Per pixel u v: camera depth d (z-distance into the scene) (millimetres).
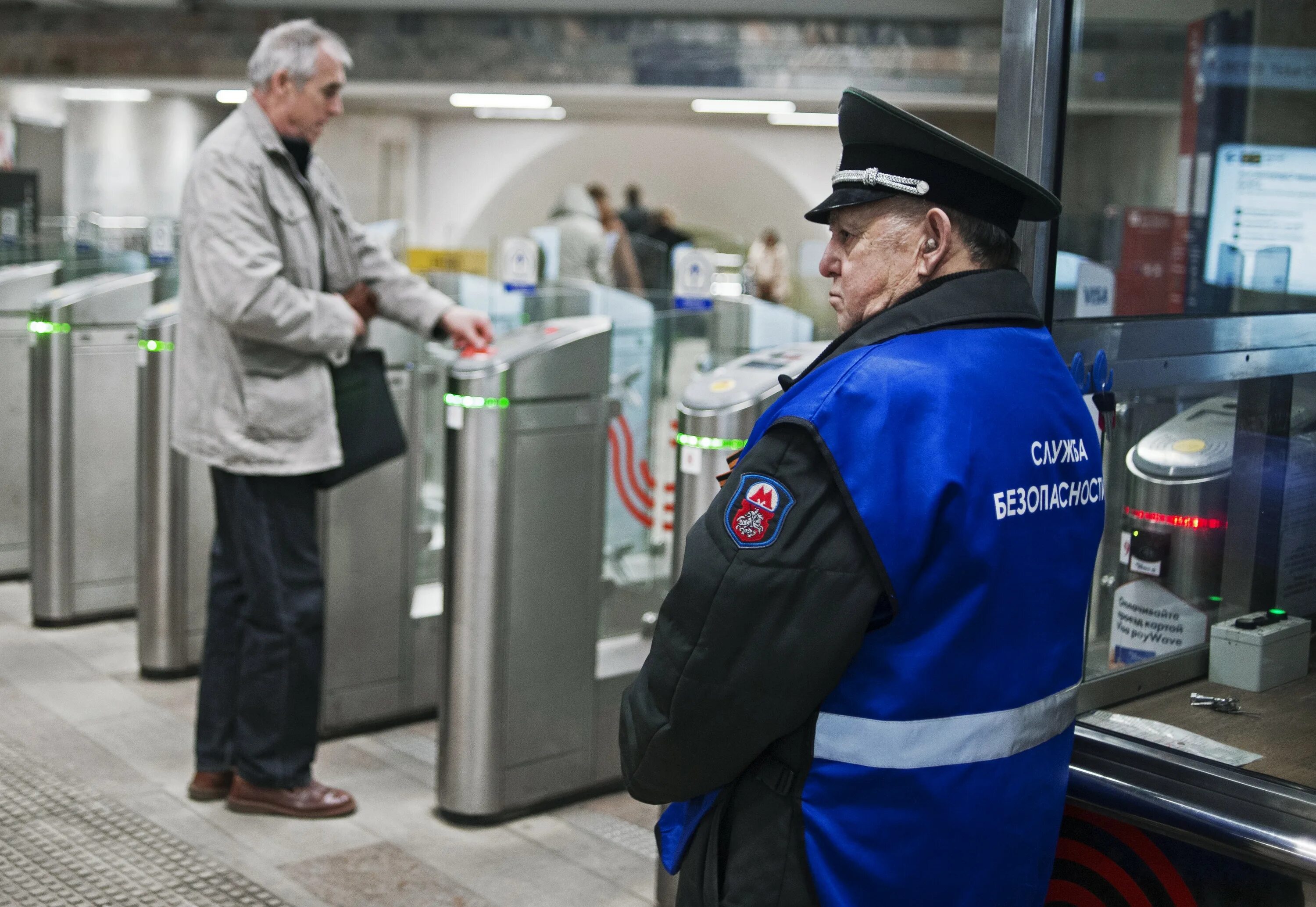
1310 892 1501
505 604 3109
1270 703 1834
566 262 8234
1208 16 2219
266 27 10844
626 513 4105
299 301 2871
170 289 4852
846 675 1290
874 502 1227
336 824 3102
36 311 4574
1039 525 1332
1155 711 1795
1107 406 1747
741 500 1280
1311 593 1968
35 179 6902
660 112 16844
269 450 2936
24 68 11141
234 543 3098
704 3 9945
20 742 3518
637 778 1397
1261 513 1920
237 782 3115
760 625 1254
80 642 4516
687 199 20031
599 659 3465
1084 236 1833
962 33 10094
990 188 1353
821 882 1284
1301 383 1943
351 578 3711
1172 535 1844
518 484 3102
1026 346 1373
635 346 4086
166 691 4020
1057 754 1408
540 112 17484
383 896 2734
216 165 2857
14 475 5332
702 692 1286
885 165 1354
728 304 4477
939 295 1337
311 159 3057
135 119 15594
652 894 2814
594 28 10453
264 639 3039
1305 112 2283
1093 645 1781
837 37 10164
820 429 1248
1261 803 1520
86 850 2857
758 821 1332
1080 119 1794
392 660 3842
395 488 3783
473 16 10555
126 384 4758
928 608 1262
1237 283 2369
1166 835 1595
